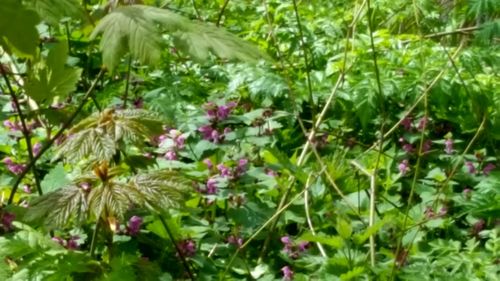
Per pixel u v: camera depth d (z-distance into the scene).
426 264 1.12
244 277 1.21
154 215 1.05
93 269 0.85
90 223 1.13
